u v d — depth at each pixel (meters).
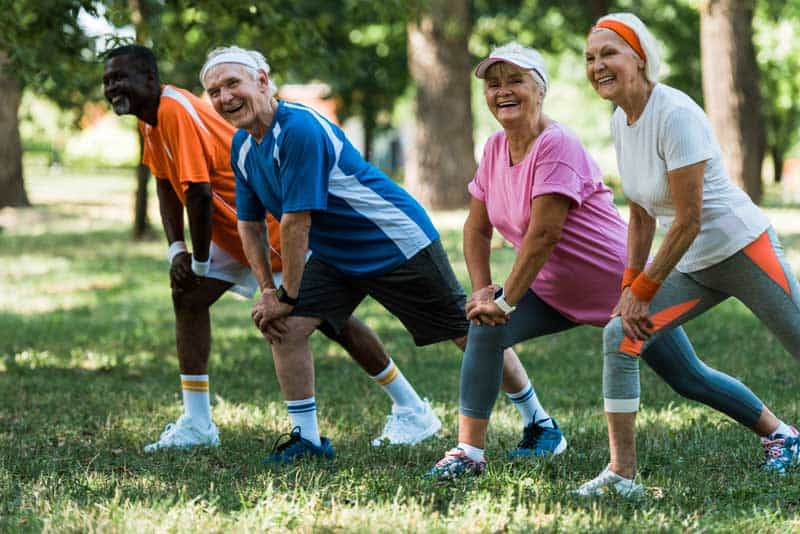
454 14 29.27
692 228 5.01
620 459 5.28
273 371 10.41
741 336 11.97
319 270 6.28
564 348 11.74
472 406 5.68
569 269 5.77
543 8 35.38
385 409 8.13
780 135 56.72
